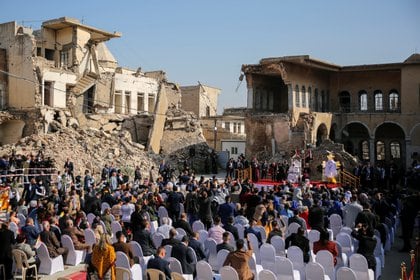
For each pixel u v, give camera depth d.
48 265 14.47
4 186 24.42
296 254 13.02
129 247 12.73
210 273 11.74
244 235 15.30
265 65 45.41
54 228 15.78
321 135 48.41
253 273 12.19
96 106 51.75
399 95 48.62
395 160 49.16
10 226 16.00
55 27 49.88
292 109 44.50
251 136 46.09
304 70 47.12
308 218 17.69
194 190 22.03
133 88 56.38
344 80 51.25
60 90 43.22
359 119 48.53
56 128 43.34
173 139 51.97
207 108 76.88
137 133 52.75
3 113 42.84
